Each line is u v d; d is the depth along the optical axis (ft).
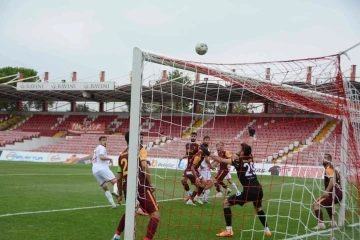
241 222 30.68
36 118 141.69
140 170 21.11
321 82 21.66
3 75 202.49
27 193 42.57
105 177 34.22
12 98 134.82
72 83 108.78
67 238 23.45
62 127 135.64
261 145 77.36
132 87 20.21
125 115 133.59
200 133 84.58
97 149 34.63
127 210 20.04
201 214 33.04
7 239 22.77
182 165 84.38
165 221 29.68
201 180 37.17
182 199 41.88
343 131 27.37
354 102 24.99
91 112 137.69
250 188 24.97
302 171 71.36
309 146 71.15
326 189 28.45
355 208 29.22
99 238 23.72
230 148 63.05
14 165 88.12
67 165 93.66
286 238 25.34
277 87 23.90
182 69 23.08
